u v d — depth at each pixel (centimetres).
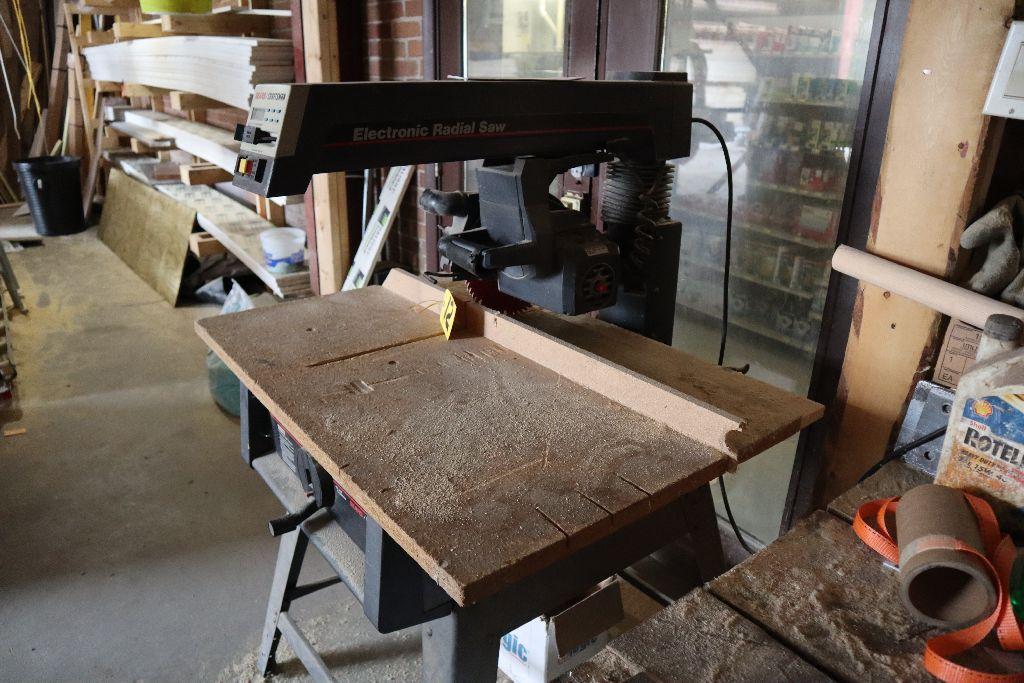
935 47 110
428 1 243
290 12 298
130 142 563
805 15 143
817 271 156
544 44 206
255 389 109
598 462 89
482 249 106
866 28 135
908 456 114
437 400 104
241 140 96
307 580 197
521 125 105
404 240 313
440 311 137
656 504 83
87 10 434
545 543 74
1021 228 108
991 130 107
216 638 179
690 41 166
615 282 117
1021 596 79
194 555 207
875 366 130
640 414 101
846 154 144
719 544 134
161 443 262
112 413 282
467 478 85
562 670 145
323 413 99
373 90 92
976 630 77
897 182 119
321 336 126
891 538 91
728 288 161
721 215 173
